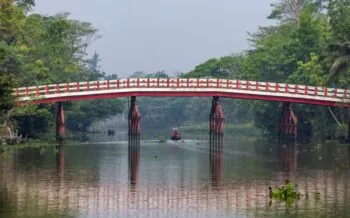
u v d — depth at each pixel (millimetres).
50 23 162625
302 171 79250
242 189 66812
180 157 97188
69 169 80438
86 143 124500
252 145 120125
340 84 130000
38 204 58781
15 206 57812
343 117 126062
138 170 80875
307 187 67438
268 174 77000
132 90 116438
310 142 123312
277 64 151875
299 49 147125
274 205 58594
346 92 119688
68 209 57000
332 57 118688
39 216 54344
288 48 149500
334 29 136000
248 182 71125
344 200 60469
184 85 118125
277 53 155625
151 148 114500
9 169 79438
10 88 89062
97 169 81062
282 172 78562
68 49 169250
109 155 99062
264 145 119562
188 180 72750
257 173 77938
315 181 71312
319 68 133375
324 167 82875
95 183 70062
